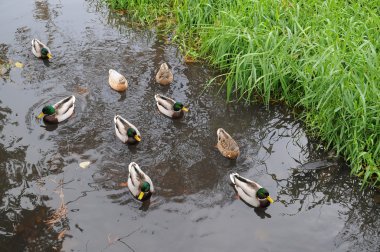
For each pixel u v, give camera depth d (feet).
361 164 22.91
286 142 24.53
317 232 21.07
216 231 21.02
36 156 23.53
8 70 27.99
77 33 31.07
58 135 24.54
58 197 21.98
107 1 33.83
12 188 22.26
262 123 25.45
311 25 26.78
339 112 23.53
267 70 25.70
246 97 26.63
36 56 28.84
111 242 20.62
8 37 30.50
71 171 22.99
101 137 24.56
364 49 25.08
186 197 22.20
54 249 20.36
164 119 25.59
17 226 21.01
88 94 26.76
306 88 24.76
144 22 32.12
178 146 24.30
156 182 22.74
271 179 22.99
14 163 23.20
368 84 23.66
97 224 21.16
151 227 21.11
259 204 21.75
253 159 23.80
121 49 29.84
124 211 21.61
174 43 30.19
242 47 26.91
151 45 30.17
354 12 26.91
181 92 27.07
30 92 26.73
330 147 24.08
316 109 24.48
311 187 22.67
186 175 23.06
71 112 25.45
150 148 24.14
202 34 29.25
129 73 28.14
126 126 24.18
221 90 27.12
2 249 20.33
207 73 28.14
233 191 22.50
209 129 25.16
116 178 22.82
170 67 28.55
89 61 28.89
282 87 25.62
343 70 23.34
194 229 21.07
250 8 27.86
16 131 24.59
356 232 21.11
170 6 32.86
